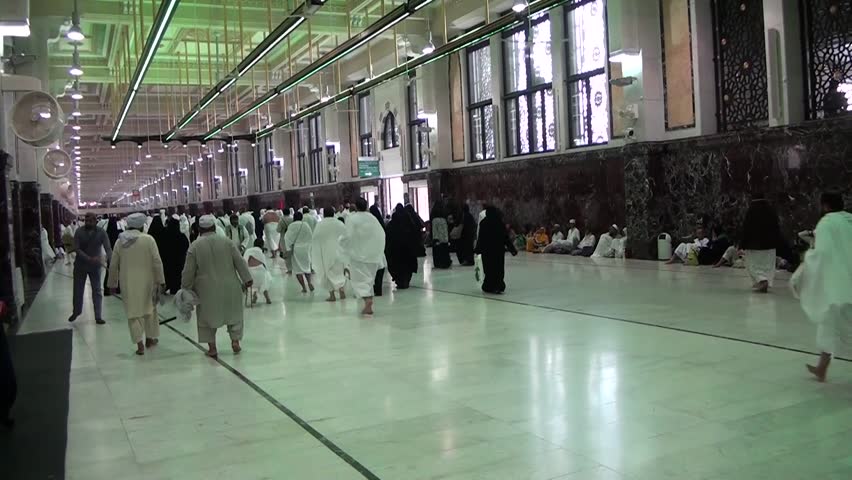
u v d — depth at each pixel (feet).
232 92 103.60
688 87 45.06
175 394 18.20
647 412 14.87
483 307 30.50
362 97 93.40
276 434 14.56
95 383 19.77
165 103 105.70
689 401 15.47
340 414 15.76
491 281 34.63
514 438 13.62
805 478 11.19
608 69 50.72
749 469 11.64
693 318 25.00
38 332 28.66
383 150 85.66
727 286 32.50
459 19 62.54
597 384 17.20
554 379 17.87
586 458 12.42
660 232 46.70
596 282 36.60
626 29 46.24
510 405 15.80
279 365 21.08
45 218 70.79
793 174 37.22
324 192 101.50
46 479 12.60
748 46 42.01
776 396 15.55
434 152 71.82
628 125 47.67
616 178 50.47
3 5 22.49
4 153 28.43
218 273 22.59
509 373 18.71
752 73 41.83
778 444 12.71
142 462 13.26
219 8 56.44
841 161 34.60
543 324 25.57
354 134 94.73
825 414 14.23
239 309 23.06
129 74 57.93
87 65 74.18
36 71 53.67
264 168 129.18
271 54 78.84
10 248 29.58
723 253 40.50
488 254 34.55
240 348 23.58
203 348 24.39
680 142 44.96
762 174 39.17
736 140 40.65
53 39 54.49
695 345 20.84
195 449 13.87
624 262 45.85
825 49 37.19
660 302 28.94
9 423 15.79
